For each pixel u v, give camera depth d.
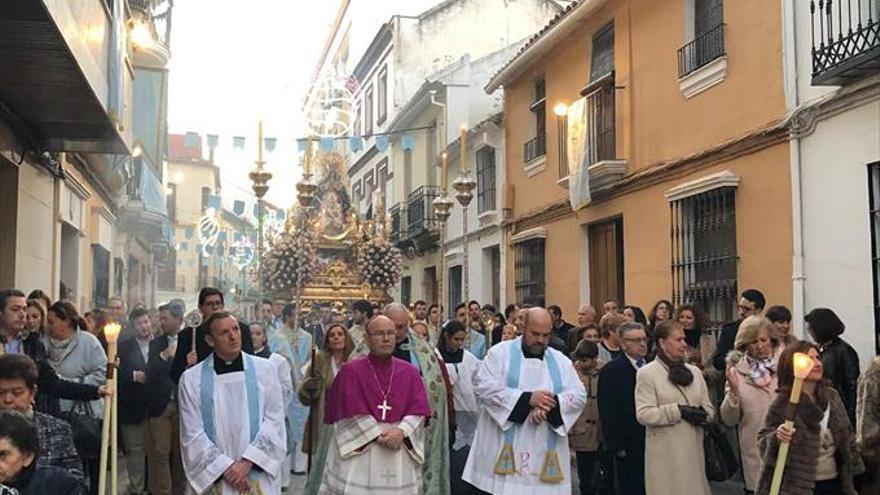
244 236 29.81
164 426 7.36
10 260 8.85
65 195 11.41
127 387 7.46
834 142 8.16
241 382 5.09
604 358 8.05
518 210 16.58
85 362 6.71
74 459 4.21
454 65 21.98
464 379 7.45
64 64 6.82
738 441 7.12
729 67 9.94
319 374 7.07
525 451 5.78
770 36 9.16
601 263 13.59
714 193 10.02
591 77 13.61
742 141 9.54
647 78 11.86
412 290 24.77
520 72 16.16
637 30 12.15
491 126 17.56
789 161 8.78
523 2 25.16
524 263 16.12
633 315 9.31
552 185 14.96
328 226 15.64
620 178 12.39
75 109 8.23
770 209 9.09
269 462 5.02
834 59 7.71
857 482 5.11
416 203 22.44
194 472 4.93
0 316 5.70
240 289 29.38
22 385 3.92
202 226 30.34
